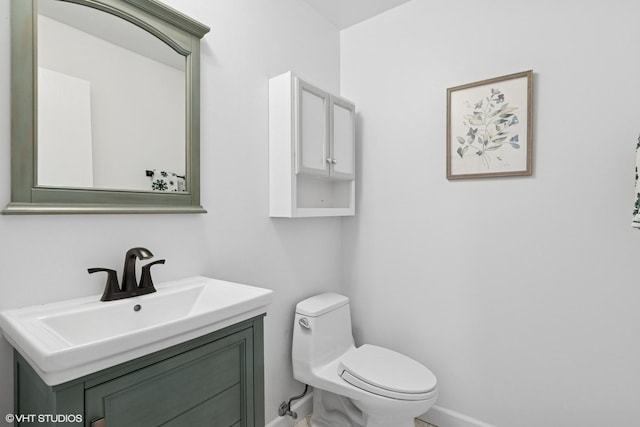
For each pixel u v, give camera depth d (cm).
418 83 197
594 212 147
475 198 177
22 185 97
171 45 132
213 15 149
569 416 153
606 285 145
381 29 212
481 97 173
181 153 136
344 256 228
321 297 197
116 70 117
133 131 121
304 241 199
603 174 145
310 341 173
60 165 104
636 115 138
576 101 150
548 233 157
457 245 183
